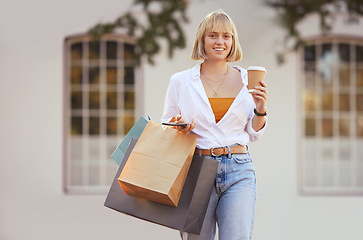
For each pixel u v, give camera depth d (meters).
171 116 3.56
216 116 3.41
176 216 3.17
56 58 8.80
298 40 8.84
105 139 9.12
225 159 3.35
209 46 3.44
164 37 8.79
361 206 8.95
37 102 8.83
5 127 8.79
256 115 3.33
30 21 8.77
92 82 9.05
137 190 3.17
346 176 9.30
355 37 8.97
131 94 9.07
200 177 3.17
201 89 3.41
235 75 3.51
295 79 8.88
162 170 3.15
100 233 8.08
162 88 8.84
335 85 9.24
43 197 8.82
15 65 8.77
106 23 8.80
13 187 8.79
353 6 8.86
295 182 8.91
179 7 8.77
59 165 8.86
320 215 8.81
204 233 3.47
